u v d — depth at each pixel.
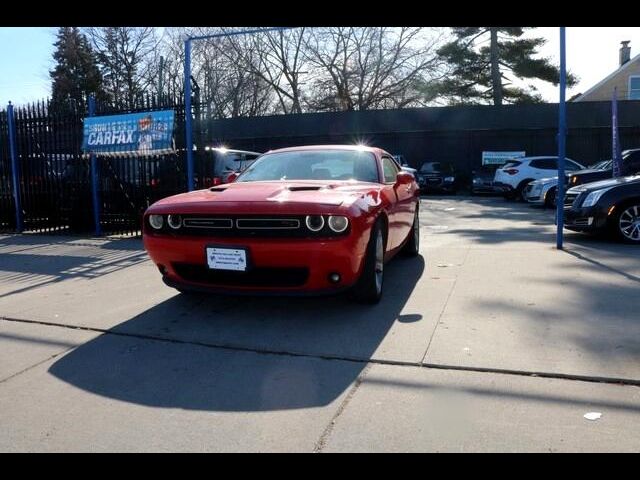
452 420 2.71
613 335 3.83
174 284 4.48
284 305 4.79
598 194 7.97
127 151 9.12
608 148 21.98
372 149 5.89
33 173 10.27
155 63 35.78
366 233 4.18
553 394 2.96
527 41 30.81
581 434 2.55
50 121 9.97
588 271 5.88
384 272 6.07
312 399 2.98
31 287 5.82
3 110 10.49
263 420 2.77
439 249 7.72
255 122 25.27
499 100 30.84
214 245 4.11
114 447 2.55
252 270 4.09
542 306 4.57
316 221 3.97
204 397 3.05
